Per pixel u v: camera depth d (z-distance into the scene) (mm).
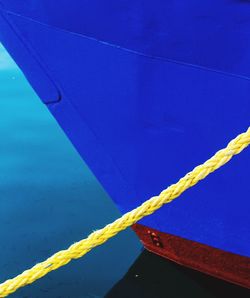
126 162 2607
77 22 2254
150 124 2438
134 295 3137
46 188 4301
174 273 3170
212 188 2510
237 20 2020
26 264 3408
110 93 2414
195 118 2346
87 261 3461
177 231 2764
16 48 2445
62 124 2625
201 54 2162
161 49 2213
